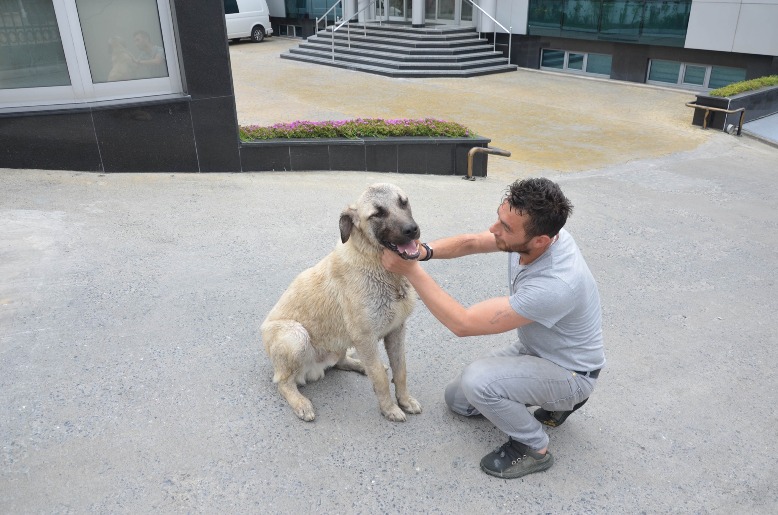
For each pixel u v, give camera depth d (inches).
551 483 129.6
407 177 365.1
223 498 123.1
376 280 131.8
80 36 307.9
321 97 609.0
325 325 143.2
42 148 309.0
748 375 170.1
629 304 210.4
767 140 479.5
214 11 312.3
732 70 627.8
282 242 250.4
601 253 255.3
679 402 157.5
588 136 486.0
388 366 171.3
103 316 187.9
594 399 158.2
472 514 121.0
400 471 132.0
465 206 311.7
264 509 120.8
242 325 186.7
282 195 310.7
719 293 220.7
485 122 527.5
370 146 361.1
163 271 219.5
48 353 168.4
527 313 116.5
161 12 320.5
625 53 705.0
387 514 120.4
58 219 257.1
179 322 187.0
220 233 256.7
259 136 354.3
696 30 629.9
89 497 122.1
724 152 446.0
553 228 110.6
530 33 780.6
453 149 372.2
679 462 136.4
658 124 527.2
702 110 513.0
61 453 133.2
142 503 121.2
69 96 315.0
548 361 126.8
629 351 180.5
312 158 356.5
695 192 347.9
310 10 1021.2
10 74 301.9
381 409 147.7
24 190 286.2
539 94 647.1
